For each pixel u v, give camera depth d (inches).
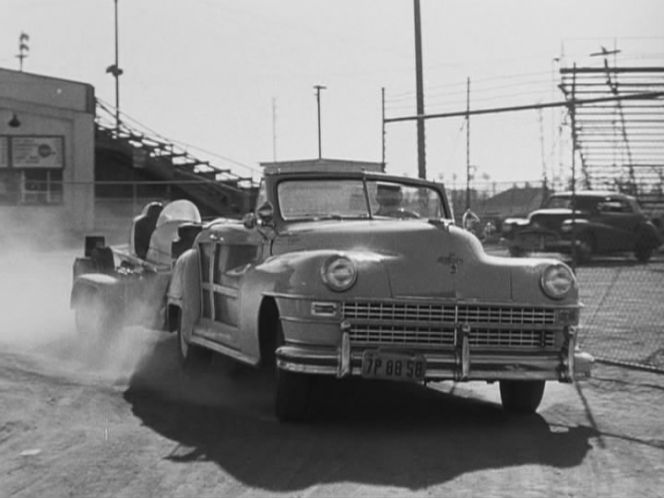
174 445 266.5
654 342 462.3
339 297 270.8
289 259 287.6
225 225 351.3
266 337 297.9
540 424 297.7
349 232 294.8
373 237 289.0
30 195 1515.7
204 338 344.5
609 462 253.9
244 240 331.6
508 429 289.9
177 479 235.1
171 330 391.2
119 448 263.6
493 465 248.7
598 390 350.6
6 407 305.9
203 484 231.0
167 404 320.5
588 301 661.9
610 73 883.4
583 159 1069.8
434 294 276.7
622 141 1015.0
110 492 225.9
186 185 1567.4
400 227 291.1
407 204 351.9
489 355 281.0
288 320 275.6
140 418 300.4
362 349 272.5
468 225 360.8
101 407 312.8
